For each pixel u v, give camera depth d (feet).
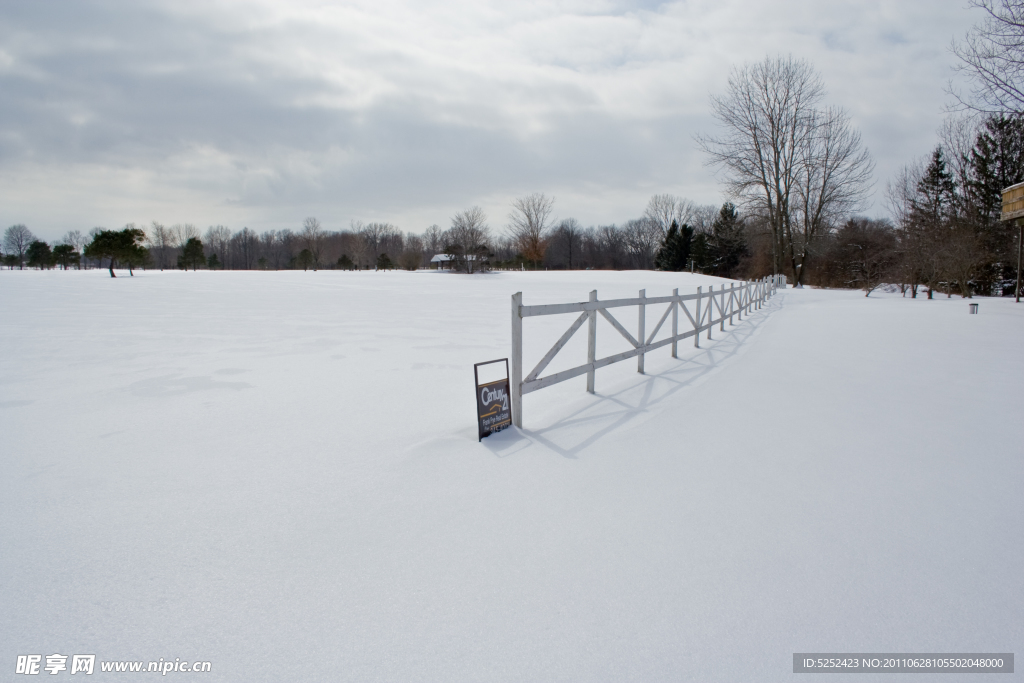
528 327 40.14
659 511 10.10
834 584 7.81
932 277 88.79
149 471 11.97
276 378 22.08
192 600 7.37
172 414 16.67
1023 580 7.95
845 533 9.30
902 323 46.78
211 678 5.96
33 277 142.20
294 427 15.29
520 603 7.32
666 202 301.43
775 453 13.25
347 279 137.49
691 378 22.44
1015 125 106.22
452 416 16.48
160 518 9.73
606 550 8.70
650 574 8.02
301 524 9.52
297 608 7.20
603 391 19.97
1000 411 17.25
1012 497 10.77
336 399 18.61
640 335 23.49
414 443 13.83
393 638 6.63
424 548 8.72
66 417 16.31
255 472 11.91
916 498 10.71
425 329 38.63
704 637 6.68
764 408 17.53
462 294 83.35
